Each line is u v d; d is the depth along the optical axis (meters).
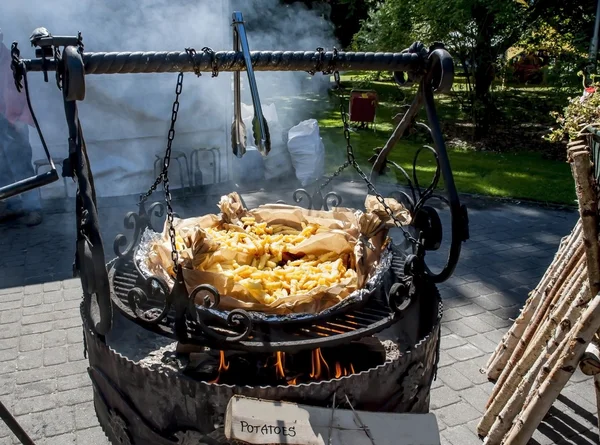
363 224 2.46
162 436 1.96
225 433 1.75
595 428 2.80
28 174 5.75
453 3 8.11
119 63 1.90
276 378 2.42
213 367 2.47
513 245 5.20
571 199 6.45
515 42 8.73
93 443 2.65
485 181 7.07
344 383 1.87
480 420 2.86
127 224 2.68
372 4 11.80
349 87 14.75
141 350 2.91
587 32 8.05
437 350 2.34
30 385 3.06
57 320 3.76
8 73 5.20
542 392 2.22
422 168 7.61
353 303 2.10
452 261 2.21
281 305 2.05
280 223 2.91
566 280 2.72
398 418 1.92
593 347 2.30
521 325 3.05
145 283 2.27
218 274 2.12
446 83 2.11
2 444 2.62
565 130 2.47
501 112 10.13
